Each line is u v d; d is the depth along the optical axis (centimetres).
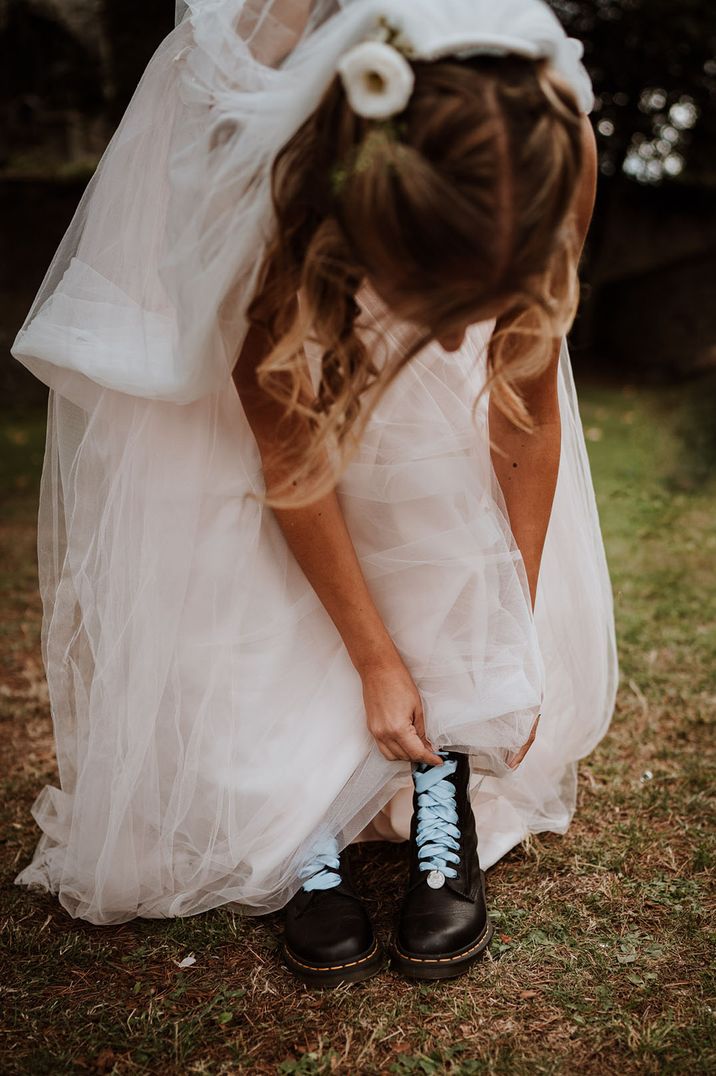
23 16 853
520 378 131
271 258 112
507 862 159
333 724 139
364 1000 128
